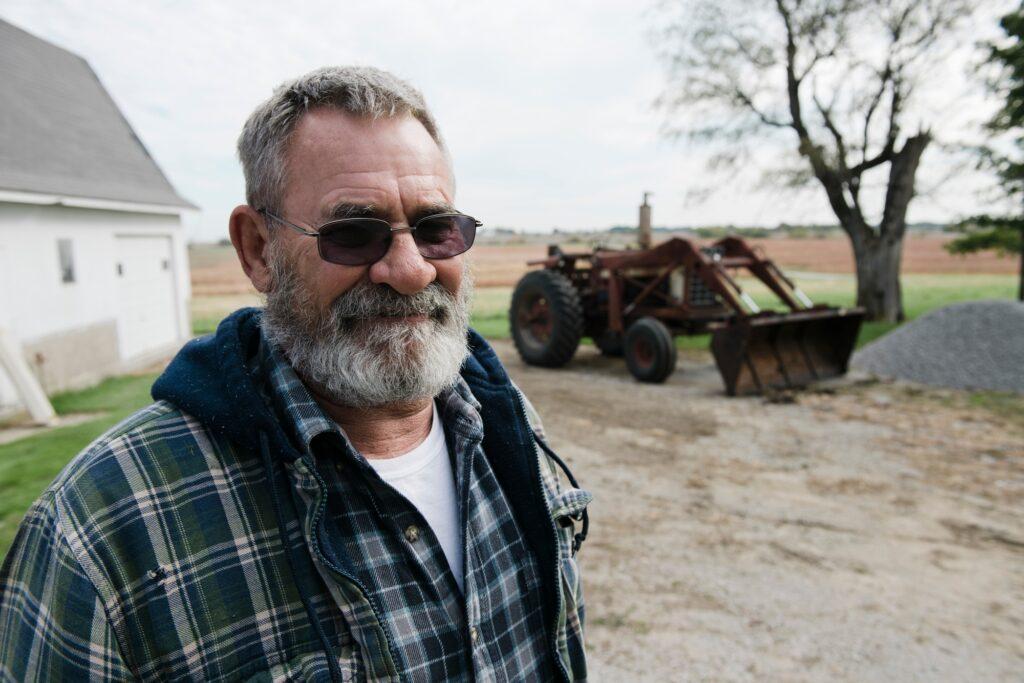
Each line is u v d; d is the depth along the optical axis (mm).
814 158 12531
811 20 12102
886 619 2805
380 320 903
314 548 786
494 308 14078
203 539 757
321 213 874
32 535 737
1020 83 10320
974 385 7273
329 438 878
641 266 7957
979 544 3512
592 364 9180
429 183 923
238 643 751
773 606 2904
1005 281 18297
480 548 972
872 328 12156
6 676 718
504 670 933
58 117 10383
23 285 7266
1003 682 2387
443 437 1043
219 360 858
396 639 837
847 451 5113
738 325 6867
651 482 4430
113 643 689
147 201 9891
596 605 2912
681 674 2428
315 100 889
